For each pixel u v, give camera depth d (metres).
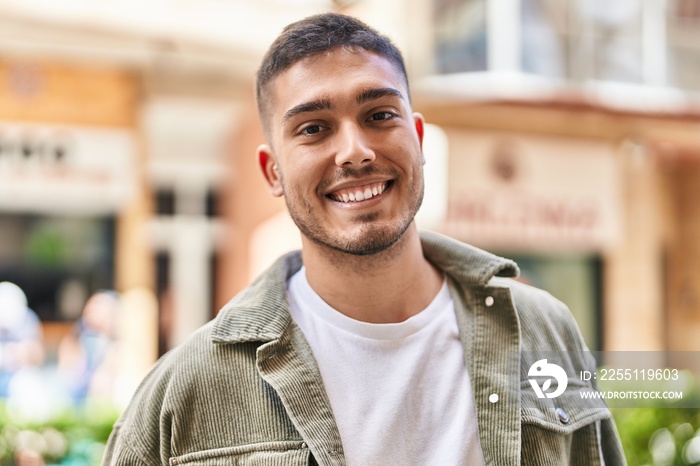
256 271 5.79
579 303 7.25
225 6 5.61
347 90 1.48
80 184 5.73
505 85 6.26
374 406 1.51
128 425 1.58
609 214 6.38
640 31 7.40
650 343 7.35
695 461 3.62
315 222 1.52
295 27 1.58
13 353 5.93
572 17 7.04
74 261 6.43
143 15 5.47
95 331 6.25
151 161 7.05
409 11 6.05
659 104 6.39
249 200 6.16
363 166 1.47
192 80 6.05
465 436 1.49
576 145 6.33
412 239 1.58
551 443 1.54
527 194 6.11
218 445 1.48
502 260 1.62
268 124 1.61
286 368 1.51
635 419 3.63
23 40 5.41
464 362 1.58
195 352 1.55
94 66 5.82
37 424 4.08
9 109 5.63
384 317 1.59
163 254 7.37
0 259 6.31
